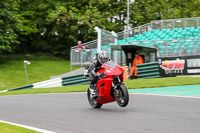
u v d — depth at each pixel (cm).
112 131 1711
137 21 12406
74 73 7494
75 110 2622
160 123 1866
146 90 4203
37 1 11794
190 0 12219
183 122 1866
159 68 5875
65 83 6241
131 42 6919
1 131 1788
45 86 6362
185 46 6238
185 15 11800
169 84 4706
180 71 5844
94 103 2722
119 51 6203
